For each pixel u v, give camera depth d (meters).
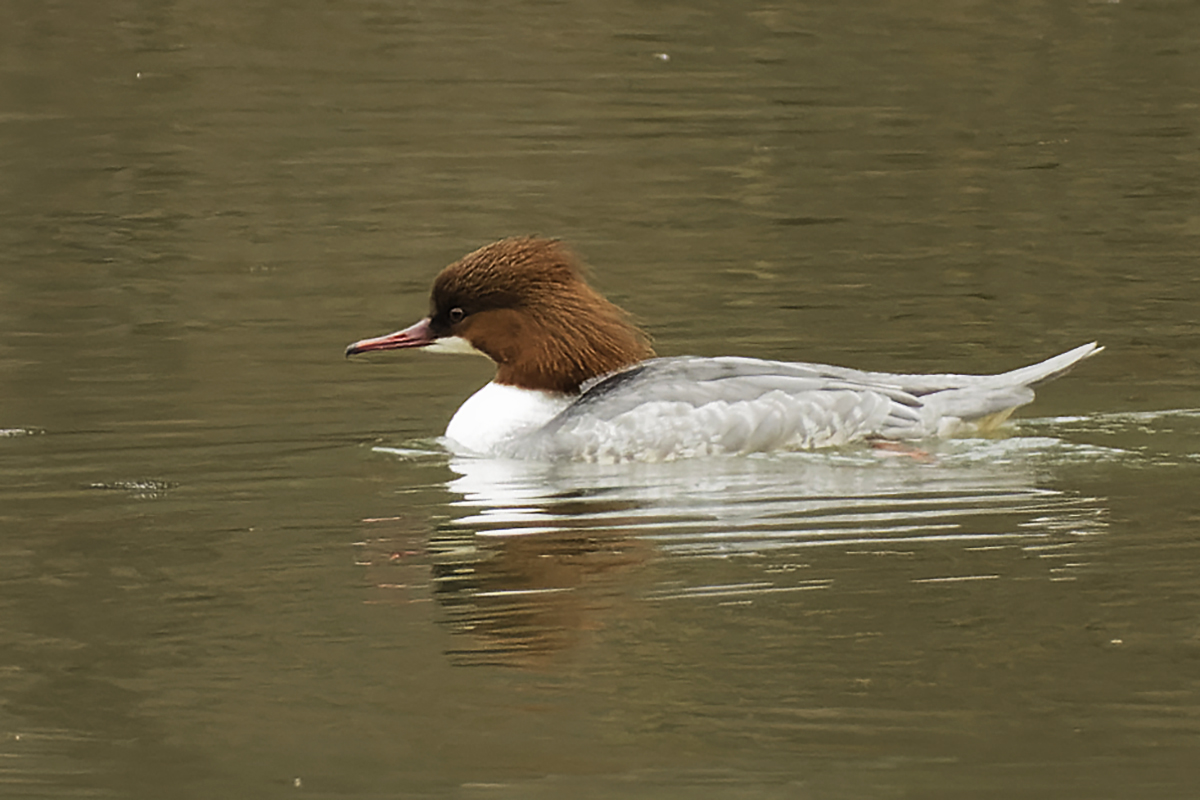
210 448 13.15
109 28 30.56
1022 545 10.65
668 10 32.06
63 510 11.64
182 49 29.33
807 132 24.72
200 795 7.87
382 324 17.06
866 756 8.09
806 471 12.33
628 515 11.39
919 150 23.77
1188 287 17.94
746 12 31.94
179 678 9.00
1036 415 13.82
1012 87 26.94
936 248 19.56
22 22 30.80
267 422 13.92
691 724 8.38
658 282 18.41
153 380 15.10
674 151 23.83
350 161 23.42
